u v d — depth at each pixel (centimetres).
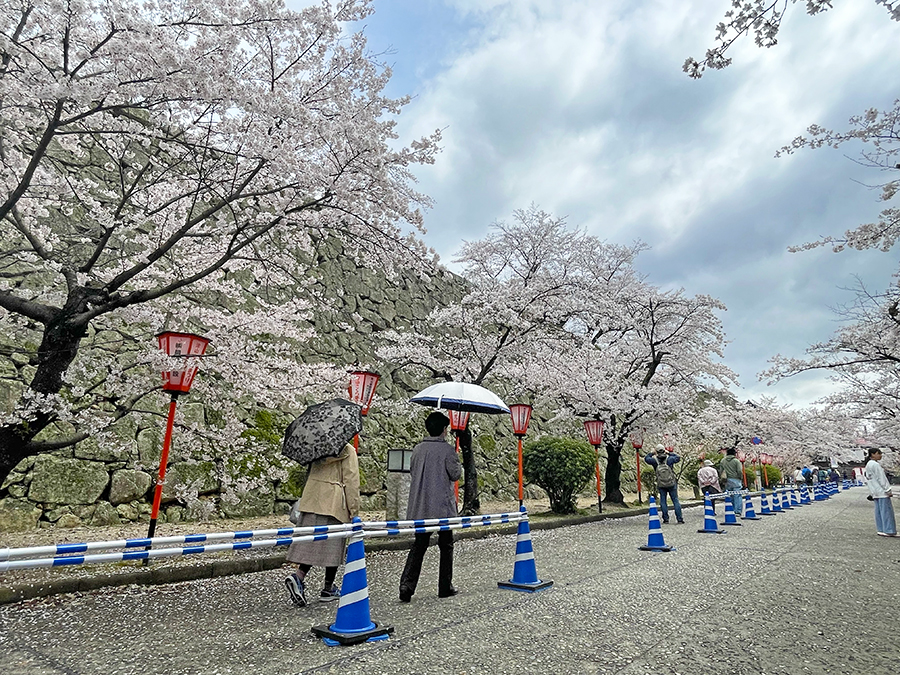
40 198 679
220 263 629
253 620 412
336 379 910
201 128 612
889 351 1199
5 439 514
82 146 1041
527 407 873
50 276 969
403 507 1045
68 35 449
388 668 310
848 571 623
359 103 623
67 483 900
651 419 1580
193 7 514
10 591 455
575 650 343
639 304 1708
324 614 432
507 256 1484
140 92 480
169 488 1017
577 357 1485
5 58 462
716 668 316
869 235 744
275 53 587
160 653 337
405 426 1662
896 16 387
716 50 407
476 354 1295
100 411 840
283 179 595
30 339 942
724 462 1327
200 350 637
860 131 670
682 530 1089
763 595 500
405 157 633
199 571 573
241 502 1118
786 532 1041
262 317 800
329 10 589
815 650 349
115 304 569
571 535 1000
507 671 307
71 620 409
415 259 758
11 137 571
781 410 2673
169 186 763
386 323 1806
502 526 1045
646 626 397
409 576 471
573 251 1598
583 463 1338
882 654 342
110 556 273
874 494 980
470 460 1103
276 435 1246
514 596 489
